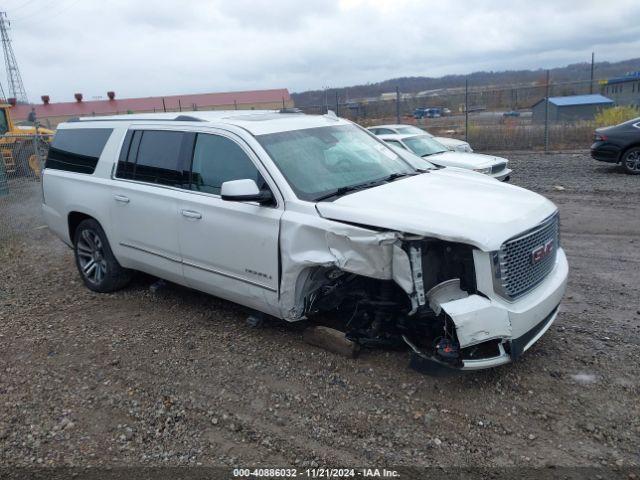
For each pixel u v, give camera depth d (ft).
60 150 20.89
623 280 18.98
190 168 15.99
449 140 52.47
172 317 17.53
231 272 15.07
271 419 11.87
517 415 11.51
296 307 14.01
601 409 11.52
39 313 18.58
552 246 13.42
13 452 11.23
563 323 15.60
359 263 12.42
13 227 30.30
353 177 15.02
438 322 12.57
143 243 17.42
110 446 11.29
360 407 12.10
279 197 13.83
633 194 34.53
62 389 13.55
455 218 12.03
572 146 66.90
